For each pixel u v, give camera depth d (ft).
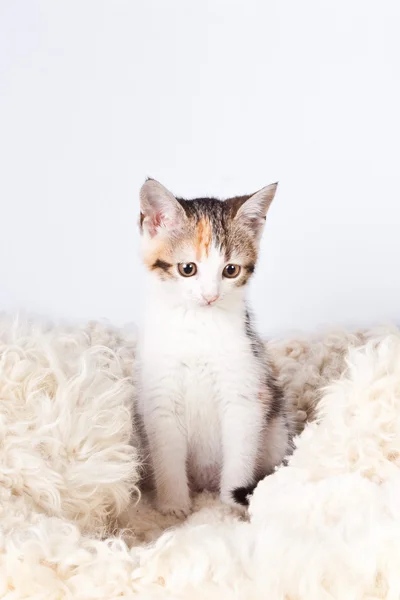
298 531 1.47
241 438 1.92
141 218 1.91
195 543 1.42
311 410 2.07
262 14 2.25
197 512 1.83
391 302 2.38
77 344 2.02
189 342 1.88
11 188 2.37
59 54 2.29
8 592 1.38
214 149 2.31
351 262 2.36
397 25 2.23
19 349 1.75
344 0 2.23
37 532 1.43
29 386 1.68
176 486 1.89
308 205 2.33
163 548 1.41
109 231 2.37
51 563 1.41
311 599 1.36
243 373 1.90
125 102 2.30
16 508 1.52
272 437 1.97
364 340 2.23
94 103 2.31
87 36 2.28
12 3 2.27
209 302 1.83
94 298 2.41
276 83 2.28
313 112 2.29
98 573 1.39
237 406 1.92
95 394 1.71
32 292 2.42
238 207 1.92
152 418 1.91
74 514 1.59
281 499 1.57
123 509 1.69
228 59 2.27
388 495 1.48
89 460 1.61
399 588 1.35
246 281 1.93
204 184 2.33
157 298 1.90
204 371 1.91
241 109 2.29
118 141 2.32
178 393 1.91
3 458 1.57
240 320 1.92
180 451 1.93
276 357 2.21
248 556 1.41
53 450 1.60
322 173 2.31
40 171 2.35
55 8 2.27
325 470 1.60
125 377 1.92
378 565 1.38
